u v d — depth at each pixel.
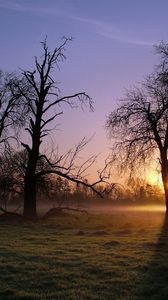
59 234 29.62
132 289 14.55
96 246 23.41
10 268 17.47
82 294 13.91
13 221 41.72
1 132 49.62
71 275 16.36
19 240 25.94
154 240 26.00
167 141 49.12
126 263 18.52
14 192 48.31
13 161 48.62
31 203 46.78
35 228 34.34
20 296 13.56
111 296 13.77
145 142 49.28
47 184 48.59
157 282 15.41
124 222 41.03
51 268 17.52
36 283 15.18
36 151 47.19
